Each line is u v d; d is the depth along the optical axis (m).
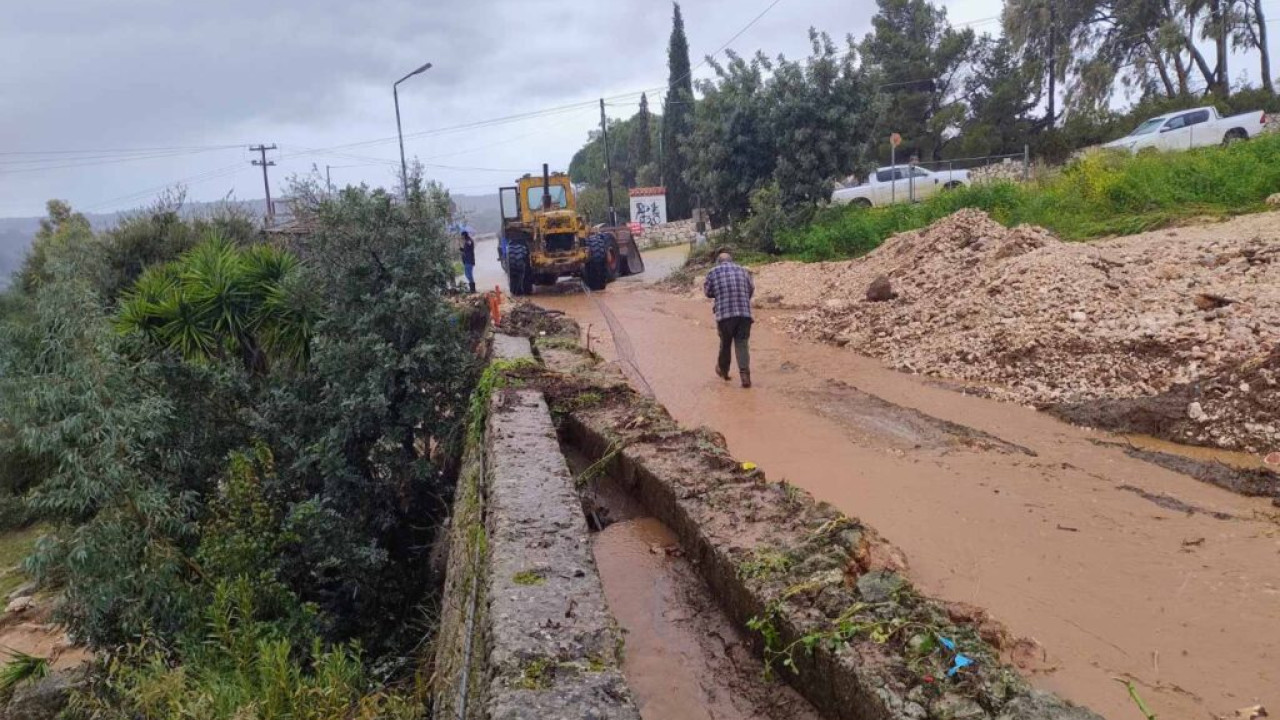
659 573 4.95
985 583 4.58
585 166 79.50
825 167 22.58
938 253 13.52
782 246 22.03
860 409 8.36
